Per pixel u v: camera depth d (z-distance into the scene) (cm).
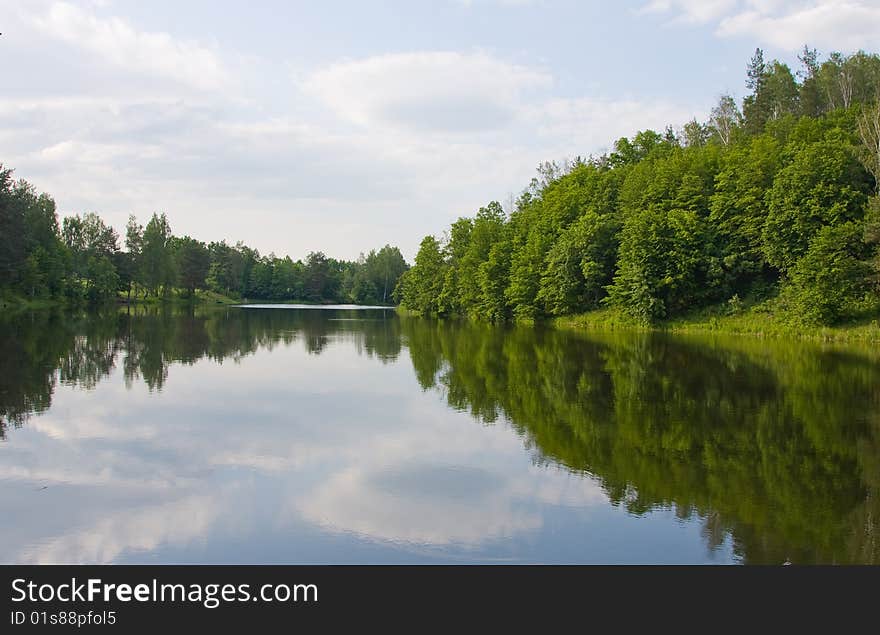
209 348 4219
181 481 1441
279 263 19775
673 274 6044
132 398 2389
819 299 4719
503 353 4019
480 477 1469
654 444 1744
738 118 9769
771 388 2588
